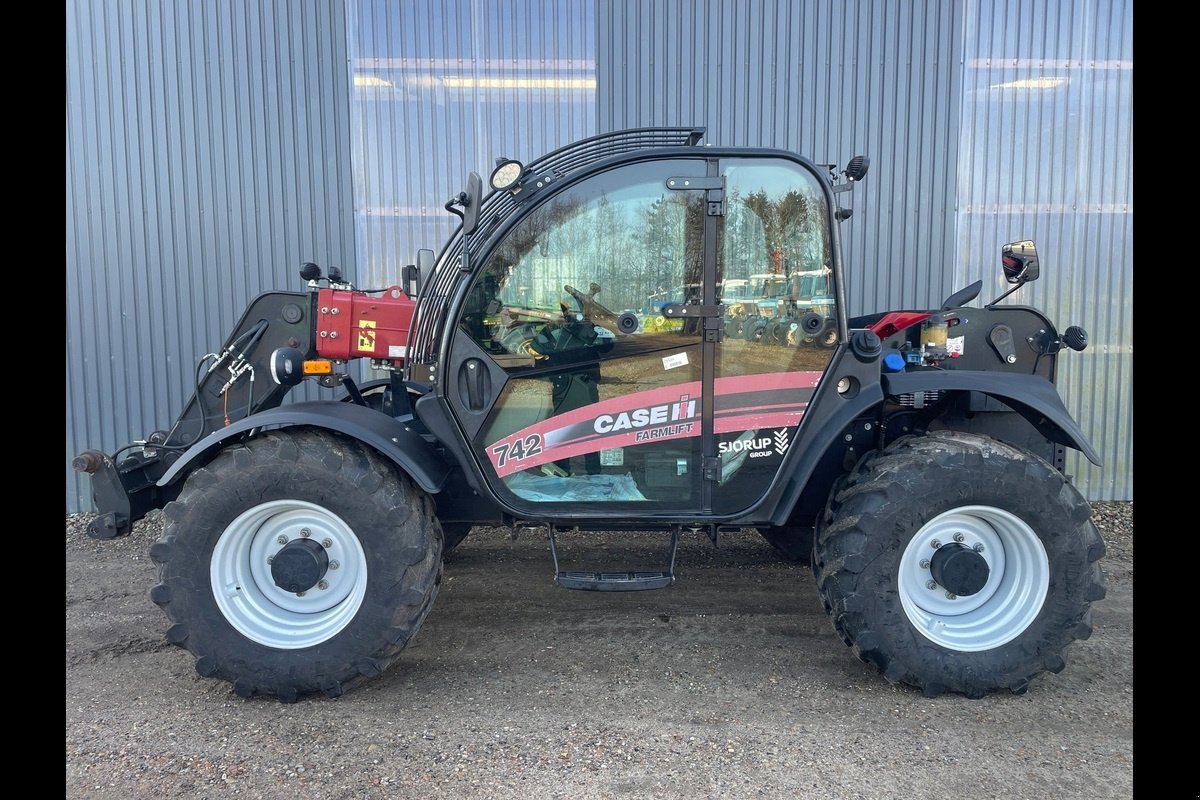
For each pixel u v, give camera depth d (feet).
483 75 17.30
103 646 9.90
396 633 8.24
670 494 8.89
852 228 17.63
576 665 9.30
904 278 17.76
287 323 10.58
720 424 8.79
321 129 17.28
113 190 17.12
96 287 17.28
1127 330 17.85
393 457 8.33
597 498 8.92
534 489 8.91
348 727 7.84
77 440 17.51
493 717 8.04
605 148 10.28
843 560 8.30
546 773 6.99
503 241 8.54
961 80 17.30
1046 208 17.65
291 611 8.51
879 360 8.87
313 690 8.28
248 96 17.11
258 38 17.01
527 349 8.70
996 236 17.71
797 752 7.34
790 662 9.37
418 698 8.47
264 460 8.18
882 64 17.26
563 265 8.59
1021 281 10.12
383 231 17.61
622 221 8.54
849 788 6.76
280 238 17.47
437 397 8.72
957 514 8.43
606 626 10.51
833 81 17.29
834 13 17.12
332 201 17.44
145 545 14.35
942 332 9.77
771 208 8.54
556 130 17.47
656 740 7.56
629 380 8.75
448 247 9.79
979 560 8.25
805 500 9.95
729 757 7.25
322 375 10.52
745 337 8.70
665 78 17.30
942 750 7.38
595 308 8.65
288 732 7.75
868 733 7.70
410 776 6.97
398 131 17.39
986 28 17.21
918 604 8.60
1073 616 8.24
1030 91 17.40
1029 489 8.17
